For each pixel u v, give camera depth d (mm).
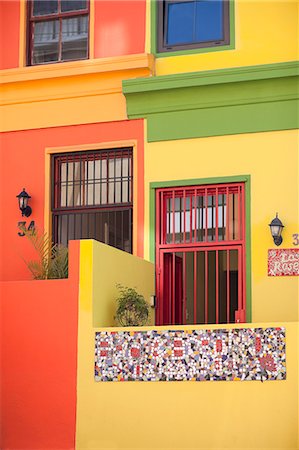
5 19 11906
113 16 11414
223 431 8102
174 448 8219
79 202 11336
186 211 10805
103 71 11031
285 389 8008
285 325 8102
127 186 11117
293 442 7910
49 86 11430
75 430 8570
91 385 8578
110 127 11141
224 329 8242
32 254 11289
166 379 8328
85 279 8750
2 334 8992
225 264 11289
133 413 8398
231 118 10547
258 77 10305
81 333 8688
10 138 11648
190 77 10570
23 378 8852
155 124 10898
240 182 10492
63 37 11734
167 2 11211
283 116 10352
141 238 10844
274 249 10188
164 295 10766
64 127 11383
